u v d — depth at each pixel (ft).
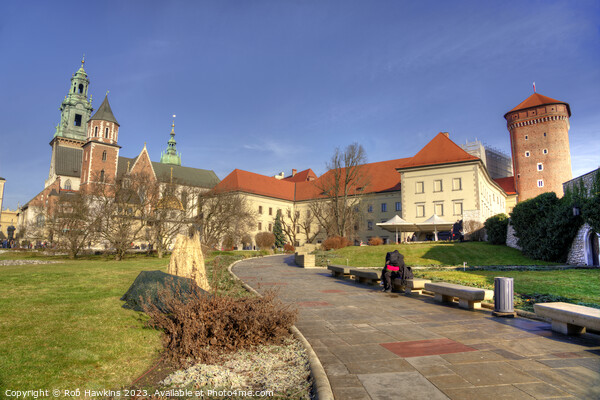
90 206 127.13
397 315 28.86
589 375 15.30
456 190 176.24
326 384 14.39
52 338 20.72
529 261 88.84
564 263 84.79
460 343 20.48
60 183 265.75
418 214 184.24
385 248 107.86
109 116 242.58
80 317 25.81
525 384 14.43
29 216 245.04
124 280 47.32
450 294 32.83
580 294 38.22
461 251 100.89
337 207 180.96
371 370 16.35
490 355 18.19
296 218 241.35
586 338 21.27
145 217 131.44
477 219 142.61
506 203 253.44
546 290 40.96
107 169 236.43
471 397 13.29
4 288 38.78
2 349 18.44
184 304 21.88
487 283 45.98
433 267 80.43
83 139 296.30
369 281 50.19
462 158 177.17
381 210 217.97
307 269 73.00
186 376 16.29
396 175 223.71
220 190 172.45
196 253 40.93
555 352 18.53
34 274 53.98
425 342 20.85
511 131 252.42
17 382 14.78
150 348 20.12
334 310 31.12
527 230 95.30
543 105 235.40
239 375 16.42
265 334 21.52
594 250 78.59
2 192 281.33
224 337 20.01
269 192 251.19
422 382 14.83
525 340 20.92
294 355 18.95
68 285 41.73
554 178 229.86
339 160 181.68
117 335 21.98
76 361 17.57
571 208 82.48
